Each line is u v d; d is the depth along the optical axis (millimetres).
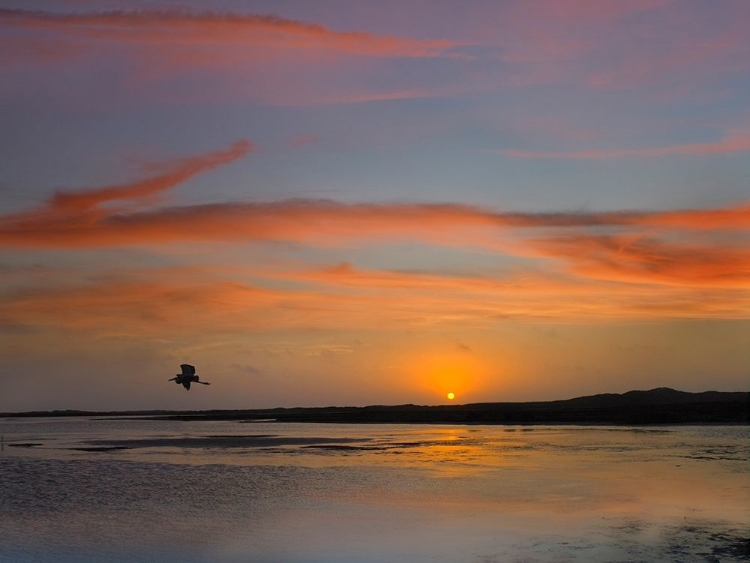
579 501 41688
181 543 33438
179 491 49188
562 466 59594
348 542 32688
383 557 29859
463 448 81562
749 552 29031
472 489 47344
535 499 42750
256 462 68500
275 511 40719
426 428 137625
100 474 60688
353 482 52000
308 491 47938
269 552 31375
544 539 32031
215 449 86312
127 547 32969
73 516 40344
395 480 52750
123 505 43750
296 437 110438
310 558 30219
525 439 94562
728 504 39906
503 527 34875
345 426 157000
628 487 46594
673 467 57281
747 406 158375
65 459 76312
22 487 52625
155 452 83625
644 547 30094
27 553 32250
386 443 92938
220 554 31281
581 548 30188
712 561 27703
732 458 64000
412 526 35719
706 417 137625
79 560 31000
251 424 181625
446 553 30062
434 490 47312
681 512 37750
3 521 39062
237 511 40969
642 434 99688
